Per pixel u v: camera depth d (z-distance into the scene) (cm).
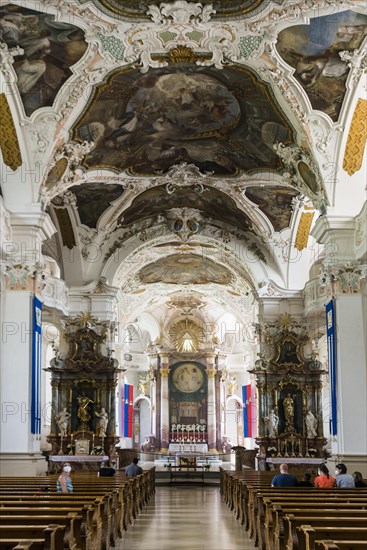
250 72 1720
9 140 1780
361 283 1873
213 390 4488
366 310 1864
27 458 1759
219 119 2031
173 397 4531
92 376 2758
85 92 1748
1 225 1758
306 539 646
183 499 2147
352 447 1794
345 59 1606
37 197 1848
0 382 1798
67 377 2753
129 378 4569
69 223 2653
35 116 1750
